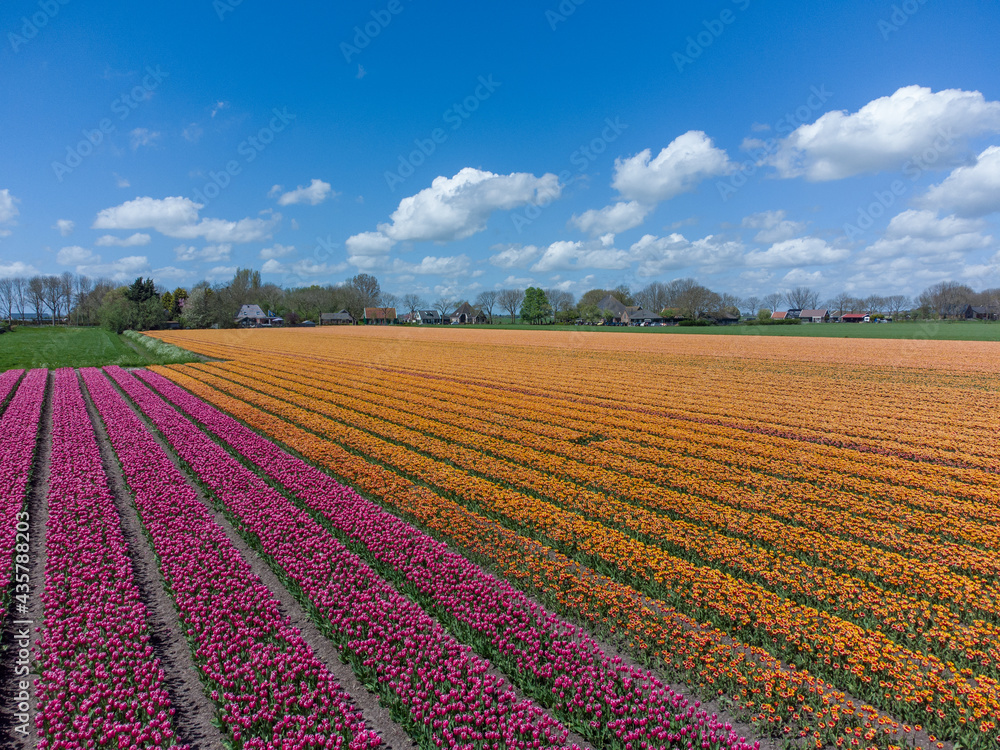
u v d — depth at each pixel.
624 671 8.64
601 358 56.28
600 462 19.77
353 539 13.41
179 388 38.03
